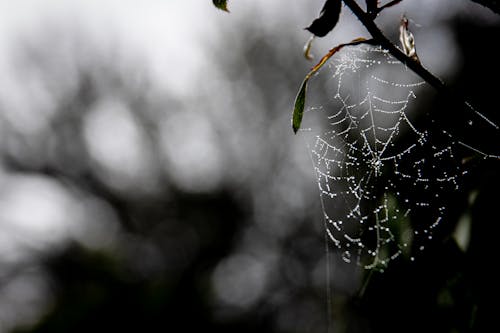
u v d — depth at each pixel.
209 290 9.79
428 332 1.48
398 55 1.18
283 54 9.66
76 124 11.78
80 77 11.67
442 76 3.26
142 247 11.24
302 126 3.75
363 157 2.36
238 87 10.01
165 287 9.44
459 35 3.56
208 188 10.63
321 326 9.02
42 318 9.53
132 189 11.48
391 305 1.57
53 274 11.29
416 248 1.60
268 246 10.01
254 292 10.12
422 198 1.74
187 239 10.91
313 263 9.38
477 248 1.43
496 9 1.07
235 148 10.23
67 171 11.95
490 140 1.44
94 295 9.49
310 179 9.10
